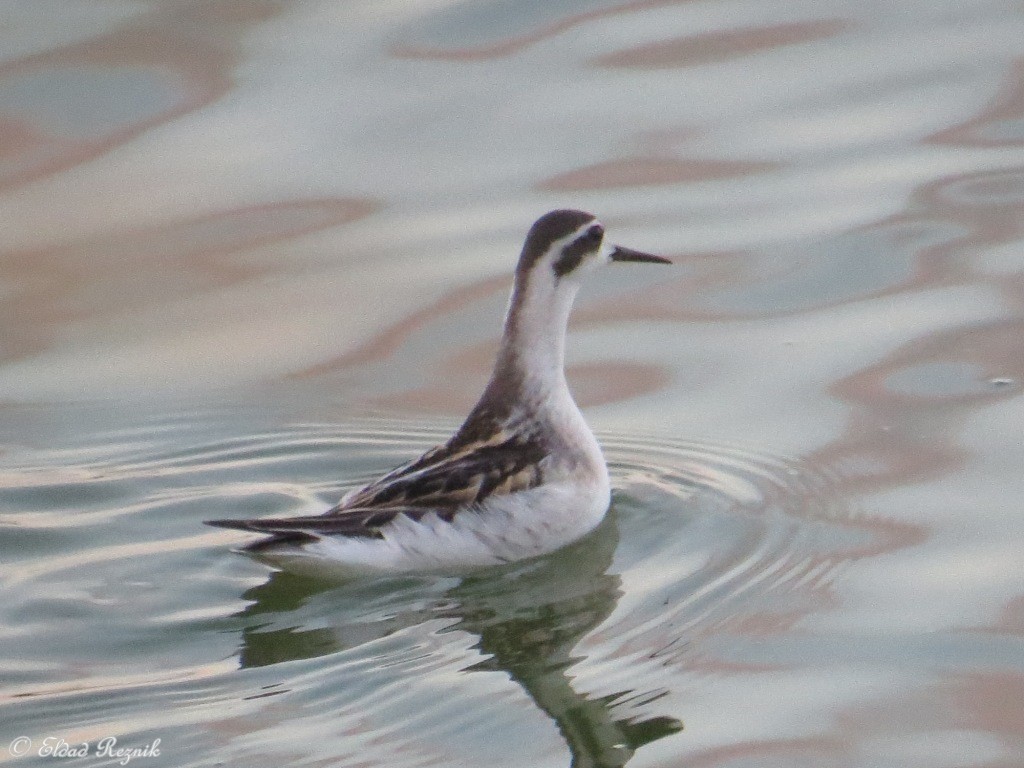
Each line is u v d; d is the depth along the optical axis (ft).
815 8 71.00
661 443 46.19
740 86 65.21
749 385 48.67
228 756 32.07
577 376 49.83
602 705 33.94
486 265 55.21
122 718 33.53
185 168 60.59
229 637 37.01
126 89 64.34
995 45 67.10
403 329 52.54
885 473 43.52
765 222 57.21
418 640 36.88
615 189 59.16
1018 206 56.95
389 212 58.29
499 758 32.04
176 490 44.62
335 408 48.73
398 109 63.72
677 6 71.05
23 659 36.01
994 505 41.42
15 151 61.36
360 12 70.03
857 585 38.29
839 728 32.71
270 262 56.08
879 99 64.03
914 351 49.57
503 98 64.49
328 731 33.04
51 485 44.62
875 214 57.11
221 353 51.80
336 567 39.17
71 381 50.55
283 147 61.77
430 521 39.09
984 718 32.89
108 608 38.19
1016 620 36.35
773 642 36.09
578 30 69.31
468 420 41.34
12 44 66.49
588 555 40.73
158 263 56.29
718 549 40.68
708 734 32.65
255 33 68.39
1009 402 46.32
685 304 53.31
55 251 56.59
